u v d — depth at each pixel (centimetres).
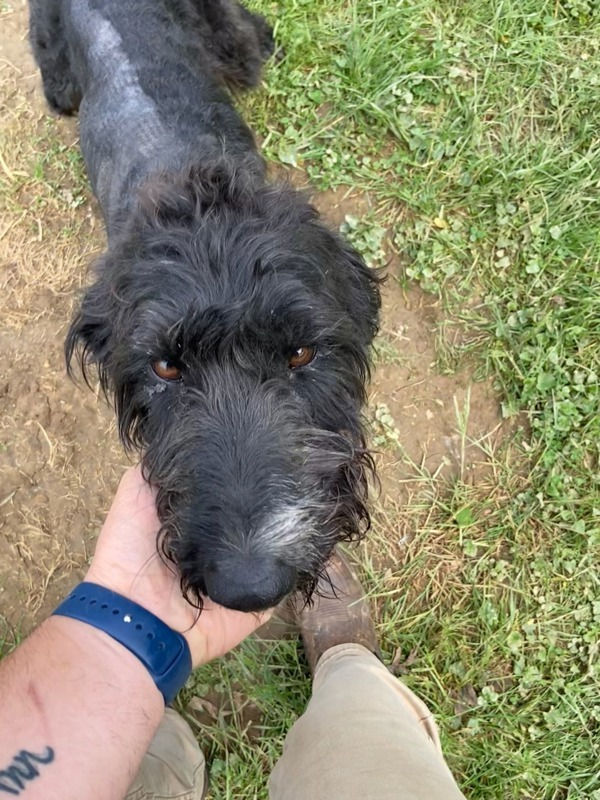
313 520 36
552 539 61
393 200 69
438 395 66
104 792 30
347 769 37
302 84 71
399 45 70
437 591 62
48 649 33
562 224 66
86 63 62
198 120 56
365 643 57
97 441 66
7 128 73
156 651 35
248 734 59
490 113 70
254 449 35
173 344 36
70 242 71
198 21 66
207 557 34
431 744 43
